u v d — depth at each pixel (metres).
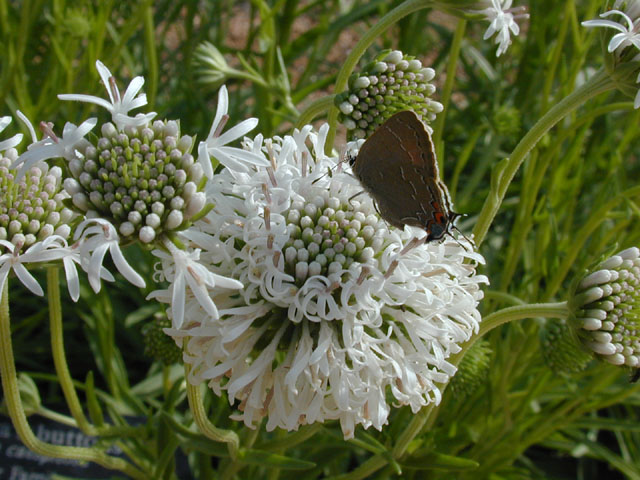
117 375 0.14
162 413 0.11
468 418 0.15
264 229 0.08
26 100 0.14
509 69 0.20
